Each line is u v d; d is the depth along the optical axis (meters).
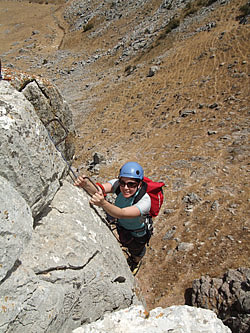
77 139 22.95
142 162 15.73
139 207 3.03
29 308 2.04
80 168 17.19
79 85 39.75
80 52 55.94
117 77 36.97
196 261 7.45
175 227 9.13
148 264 7.92
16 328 1.94
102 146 20.11
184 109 22.09
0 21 81.94
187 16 41.66
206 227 8.73
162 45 38.28
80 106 31.09
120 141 20.28
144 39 44.41
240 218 8.71
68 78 44.81
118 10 64.69
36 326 2.04
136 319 2.55
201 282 6.38
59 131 4.65
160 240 8.82
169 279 7.16
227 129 16.98
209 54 28.94
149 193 3.21
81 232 2.86
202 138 16.80
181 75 28.17
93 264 2.74
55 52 60.12
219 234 8.20
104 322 2.52
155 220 9.93
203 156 14.26
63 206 2.96
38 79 4.20
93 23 65.81
